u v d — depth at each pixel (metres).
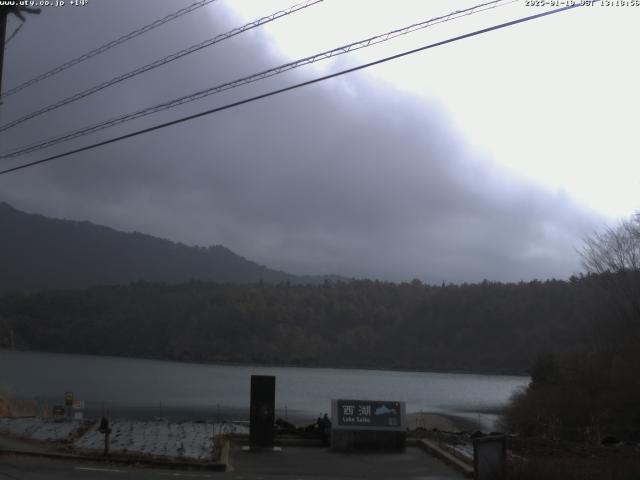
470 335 172.62
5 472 13.99
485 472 13.36
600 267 54.94
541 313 158.88
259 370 181.62
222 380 139.75
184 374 156.75
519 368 154.12
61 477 13.77
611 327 55.94
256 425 19.39
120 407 76.94
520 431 48.22
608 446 21.41
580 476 13.80
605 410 44.53
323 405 87.06
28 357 193.88
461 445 20.28
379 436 19.45
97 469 15.14
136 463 16.02
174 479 14.23
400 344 188.62
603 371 51.06
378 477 15.50
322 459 17.77
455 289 193.88
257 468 16.31
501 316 168.25
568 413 45.84
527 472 13.70
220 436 20.28
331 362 193.75
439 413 79.75
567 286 152.50
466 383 146.00
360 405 19.66
